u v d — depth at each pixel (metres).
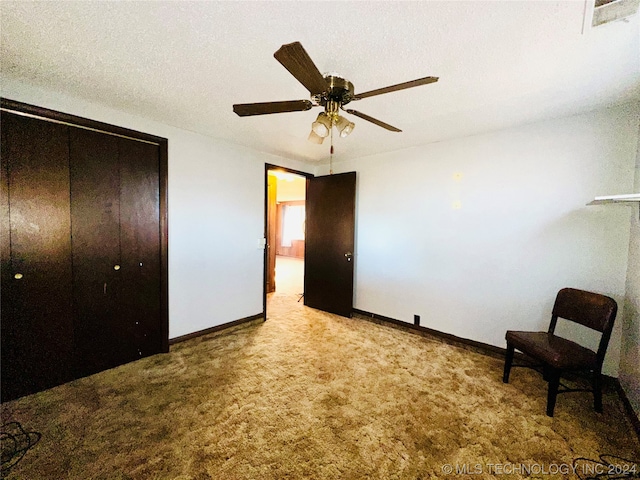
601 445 1.60
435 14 1.19
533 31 1.29
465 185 2.89
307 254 4.32
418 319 3.26
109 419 1.76
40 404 1.90
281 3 1.14
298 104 1.52
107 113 2.28
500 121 2.45
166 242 2.67
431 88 1.86
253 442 1.59
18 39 1.41
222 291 3.18
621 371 2.07
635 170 2.04
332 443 1.59
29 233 1.97
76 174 2.15
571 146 2.31
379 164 3.62
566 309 2.16
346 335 3.19
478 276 2.82
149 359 2.56
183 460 1.46
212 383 2.17
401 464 1.46
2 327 1.90
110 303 2.37
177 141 2.73
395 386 2.17
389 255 3.53
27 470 1.39
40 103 1.97
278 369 2.40
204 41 1.41
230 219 3.22
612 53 1.44
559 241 2.38
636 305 1.86
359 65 1.60
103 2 1.15
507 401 1.99
